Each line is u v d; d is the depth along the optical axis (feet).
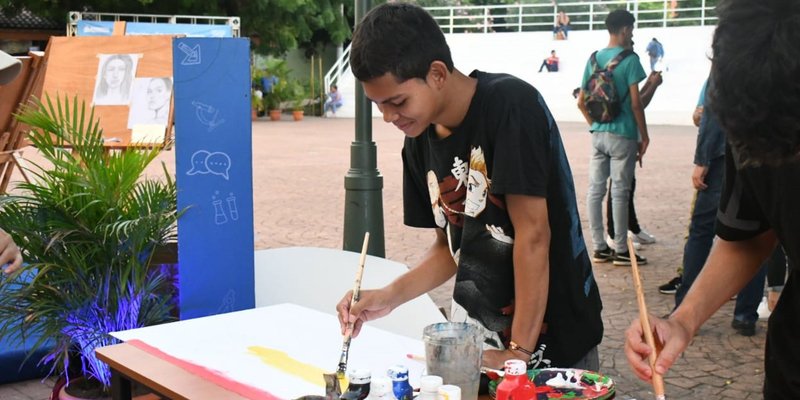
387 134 65.26
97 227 11.16
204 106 11.27
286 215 29.81
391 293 7.43
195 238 11.42
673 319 5.85
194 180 11.34
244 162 11.55
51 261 11.09
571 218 7.06
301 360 7.20
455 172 7.09
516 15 102.53
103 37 21.88
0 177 20.15
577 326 7.14
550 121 6.81
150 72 21.80
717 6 4.14
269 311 8.77
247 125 11.51
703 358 14.69
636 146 20.97
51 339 13.07
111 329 11.18
